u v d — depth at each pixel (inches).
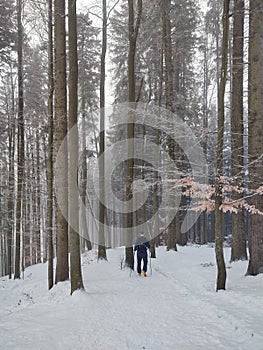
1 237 897.5
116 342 192.4
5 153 778.8
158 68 732.0
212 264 525.0
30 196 785.6
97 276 447.8
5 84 725.3
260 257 374.9
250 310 246.4
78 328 218.5
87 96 783.1
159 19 649.0
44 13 447.5
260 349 177.2
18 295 446.0
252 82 386.9
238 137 446.9
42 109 650.2
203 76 927.0
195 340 194.5
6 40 602.5
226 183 314.5
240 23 468.1
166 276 442.6
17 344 190.9
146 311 261.6
